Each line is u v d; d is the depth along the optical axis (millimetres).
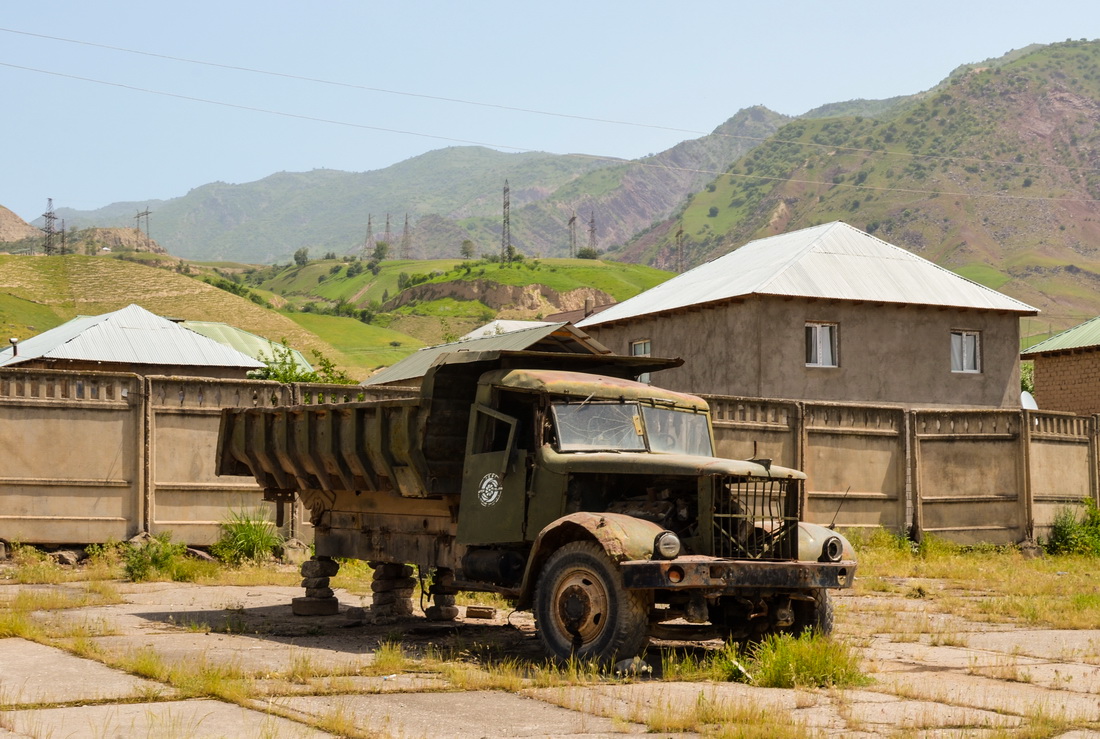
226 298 152750
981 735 6812
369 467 11648
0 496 17594
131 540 18375
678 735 6824
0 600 13508
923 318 32781
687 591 9414
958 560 22297
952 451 24938
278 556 19094
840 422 23938
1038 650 11016
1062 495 26328
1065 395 39500
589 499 9867
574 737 6703
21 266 156500
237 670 8398
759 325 30672
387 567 13055
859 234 35219
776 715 7227
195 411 19094
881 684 8797
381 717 7098
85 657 9133
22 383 17891
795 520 9617
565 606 9258
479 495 10508
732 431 22578
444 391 10922
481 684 8344
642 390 10578
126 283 153500
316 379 28031
